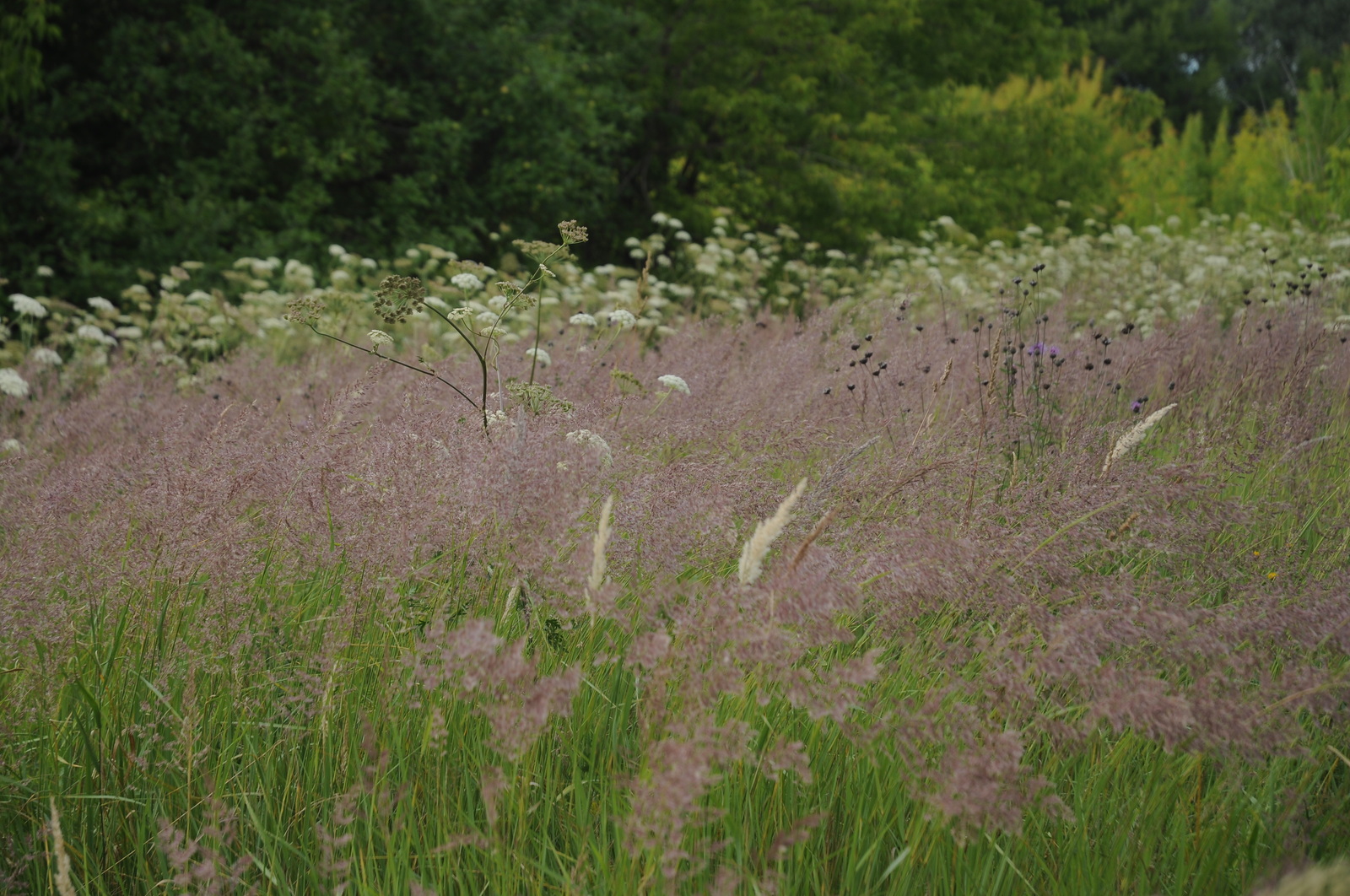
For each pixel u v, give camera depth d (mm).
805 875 2209
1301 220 14352
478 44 16312
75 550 2969
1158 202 20625
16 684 2588
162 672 2672
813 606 2121
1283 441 4137
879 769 2355
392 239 15273
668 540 2889
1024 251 11836
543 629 2631
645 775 1991
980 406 4223
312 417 4035
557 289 9617
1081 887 2141
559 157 16156
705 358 5930
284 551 2977
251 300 9578
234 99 14500
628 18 18484
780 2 19406
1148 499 3018
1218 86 47875
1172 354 5402
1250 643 2490
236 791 2508
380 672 2680
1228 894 2146
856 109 20453
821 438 4031
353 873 2266
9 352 7676
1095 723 2096
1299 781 2328
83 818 2416
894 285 9781
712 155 20406
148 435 4523
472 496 2869
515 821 2303
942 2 21344
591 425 3670
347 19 15398
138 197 14336
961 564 2566
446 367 5090
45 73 13820
